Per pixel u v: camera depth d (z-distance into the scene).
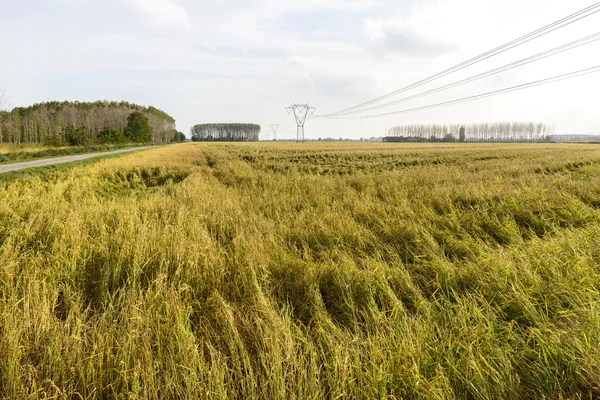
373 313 2.47
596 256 3.45
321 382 1.84
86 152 40.31
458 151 36.22
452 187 7.90
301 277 3.16
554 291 2.75
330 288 3.08
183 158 27.19
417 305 2.68
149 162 21.61
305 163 23.11
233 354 2.03
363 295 2.88
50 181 11.52
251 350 2.16
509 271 3.12
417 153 32.66
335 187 9.35
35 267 3.15
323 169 18.34
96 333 2.17
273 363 1.84
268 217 5.78
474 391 1.77
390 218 5.28
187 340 2.04
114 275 3.06
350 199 6.95
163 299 2.62
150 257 3.41
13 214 5.32
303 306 2.75
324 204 6.72
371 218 5.43
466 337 2.17
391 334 2.16
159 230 4.25
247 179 11.91
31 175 14.88
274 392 1.72
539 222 5.11
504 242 4.45
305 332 2.36
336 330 2.31
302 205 6.90
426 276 3.32
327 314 2.61
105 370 1.86
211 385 1.74
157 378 1.84
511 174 11.80
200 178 12.12
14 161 24.09
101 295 2.80
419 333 2.19
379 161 24.00
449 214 5.48
